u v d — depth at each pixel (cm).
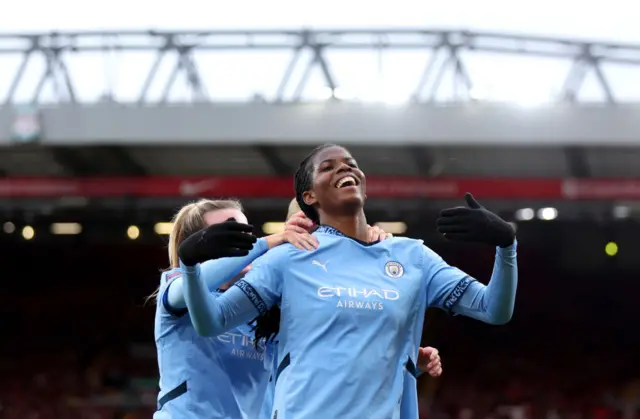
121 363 2442
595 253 2609
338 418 355
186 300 370
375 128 1748
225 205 511
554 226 2569
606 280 2658
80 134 1764
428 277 395
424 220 2205
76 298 2753
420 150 1823
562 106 1730
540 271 2670
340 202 391
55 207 1981
